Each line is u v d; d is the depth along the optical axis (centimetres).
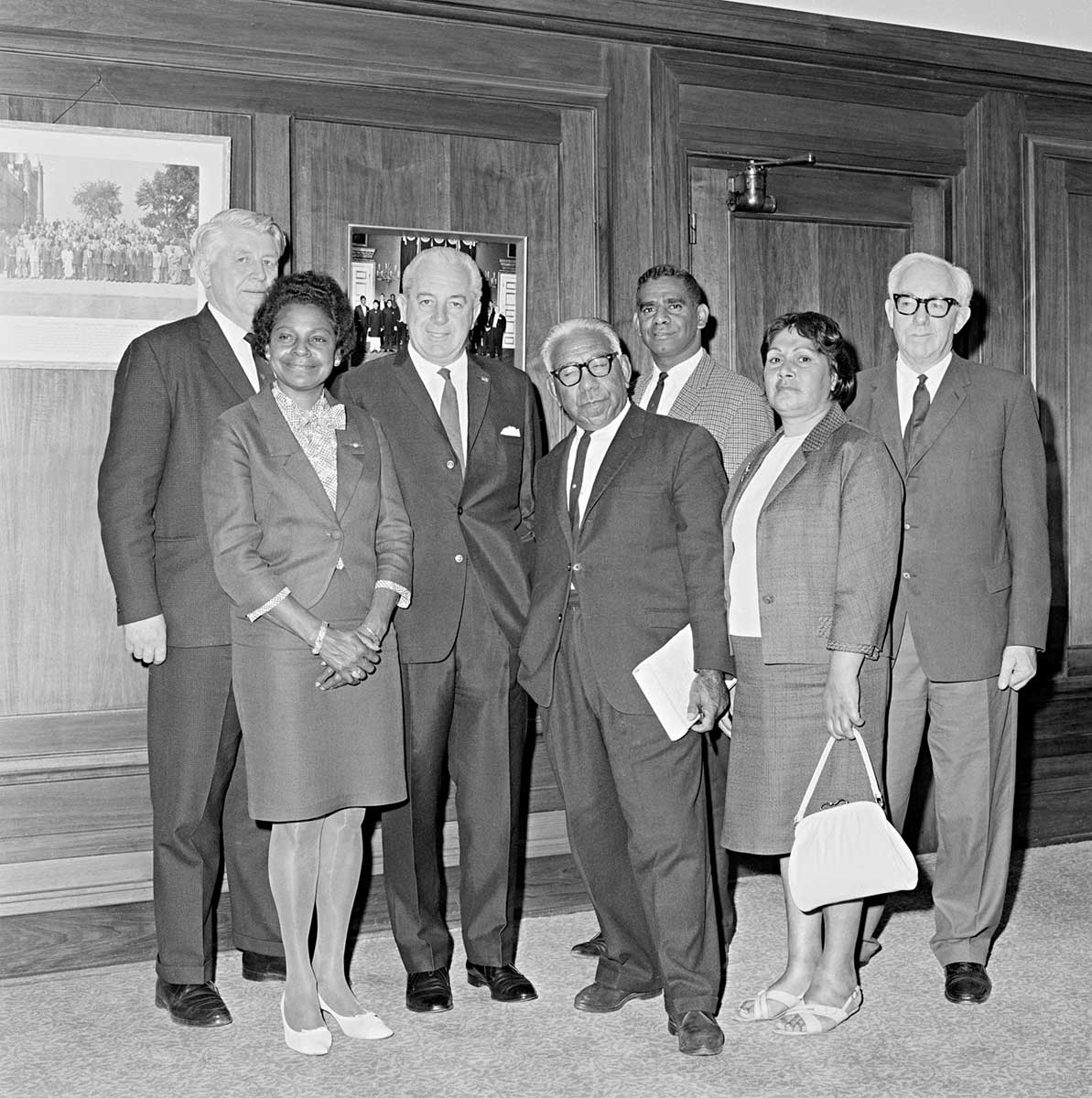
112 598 351
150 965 345
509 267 394
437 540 299
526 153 395
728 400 337
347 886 290
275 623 275
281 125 366
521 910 382
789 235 434
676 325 345
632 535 283
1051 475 461
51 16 343
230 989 321
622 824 297
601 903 299
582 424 291
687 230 416
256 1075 267
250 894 327
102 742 349
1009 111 459
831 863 271
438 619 298
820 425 291
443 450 303
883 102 440
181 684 295
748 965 334
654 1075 266
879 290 447
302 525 278
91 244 348
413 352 311
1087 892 399
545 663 290
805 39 421
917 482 319
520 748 310
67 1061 275
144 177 352
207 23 358
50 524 346
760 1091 258
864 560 276
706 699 275
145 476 294
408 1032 289
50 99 344
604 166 403
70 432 347
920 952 346
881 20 432
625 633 280
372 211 378
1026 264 461
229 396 302
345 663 273
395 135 380
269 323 284
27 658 344
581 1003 302
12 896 338
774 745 281
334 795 278
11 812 339
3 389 341
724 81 419
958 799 318
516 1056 276
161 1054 279
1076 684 462
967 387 322
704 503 284
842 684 274
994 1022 294
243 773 325
